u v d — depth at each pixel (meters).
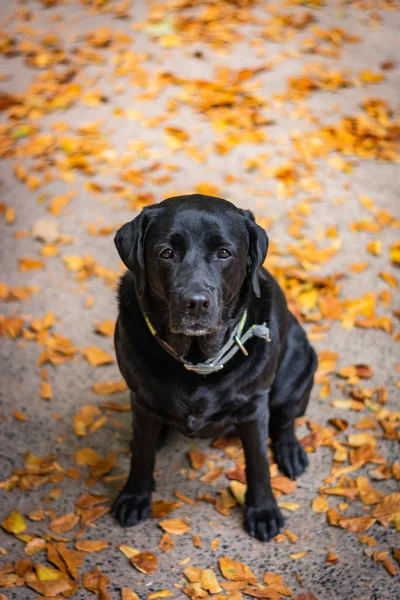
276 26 3.10
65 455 1.61
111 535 1.45
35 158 2.41
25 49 2.98
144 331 1.36
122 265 2.06
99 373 1.79
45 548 1.42
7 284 2.00
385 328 1.88
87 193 2.28
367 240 2.12
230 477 1.55
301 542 1.43
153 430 1.45
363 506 1.49
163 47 2.98
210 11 3.19
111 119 2.59
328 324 1.90
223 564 1.38
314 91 2.72
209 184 2.30
